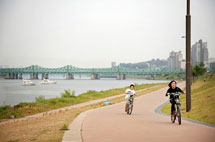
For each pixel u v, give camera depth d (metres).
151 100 27.00
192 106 17.02
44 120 15.16
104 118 13.62
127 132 9.39
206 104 16.27
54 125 11.87
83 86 129.75
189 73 15.62
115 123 11.69
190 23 15.70
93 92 45.78
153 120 12.70
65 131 9.72
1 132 10.84
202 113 13.77
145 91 46.25
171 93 11.68
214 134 8.95
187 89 15.59
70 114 17.09
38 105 26.56
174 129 9.97
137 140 8.05
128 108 15.70
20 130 11.30
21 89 98.94
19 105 25.84
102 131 9.61
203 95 21.42
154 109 18.69
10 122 17.27
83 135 8.85
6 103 44.75
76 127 10.56
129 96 15.82
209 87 27.00
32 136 9.34
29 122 15.17
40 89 99.25
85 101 33.84
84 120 12.79
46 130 10.45
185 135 8.80
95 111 17.88
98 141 7.91
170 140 8.02
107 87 115.81
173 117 11.70
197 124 11.20
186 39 15.69
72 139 8.16
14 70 144.50
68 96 37.00
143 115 15.03
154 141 7.89
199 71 77.50
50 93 74.62
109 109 19.45
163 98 29.69
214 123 11.34
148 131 9.58
